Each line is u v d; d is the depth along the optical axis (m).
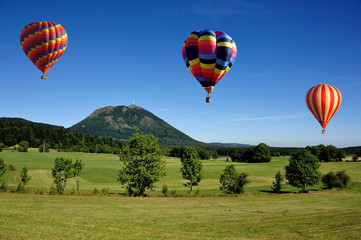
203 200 37.16
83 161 115.06
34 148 161.38
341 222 23.05
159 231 18.70
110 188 56.38
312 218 24.89
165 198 38.31
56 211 22.97
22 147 135.12
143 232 18.12
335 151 115.69
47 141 169.38
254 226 21.30
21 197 29.73
